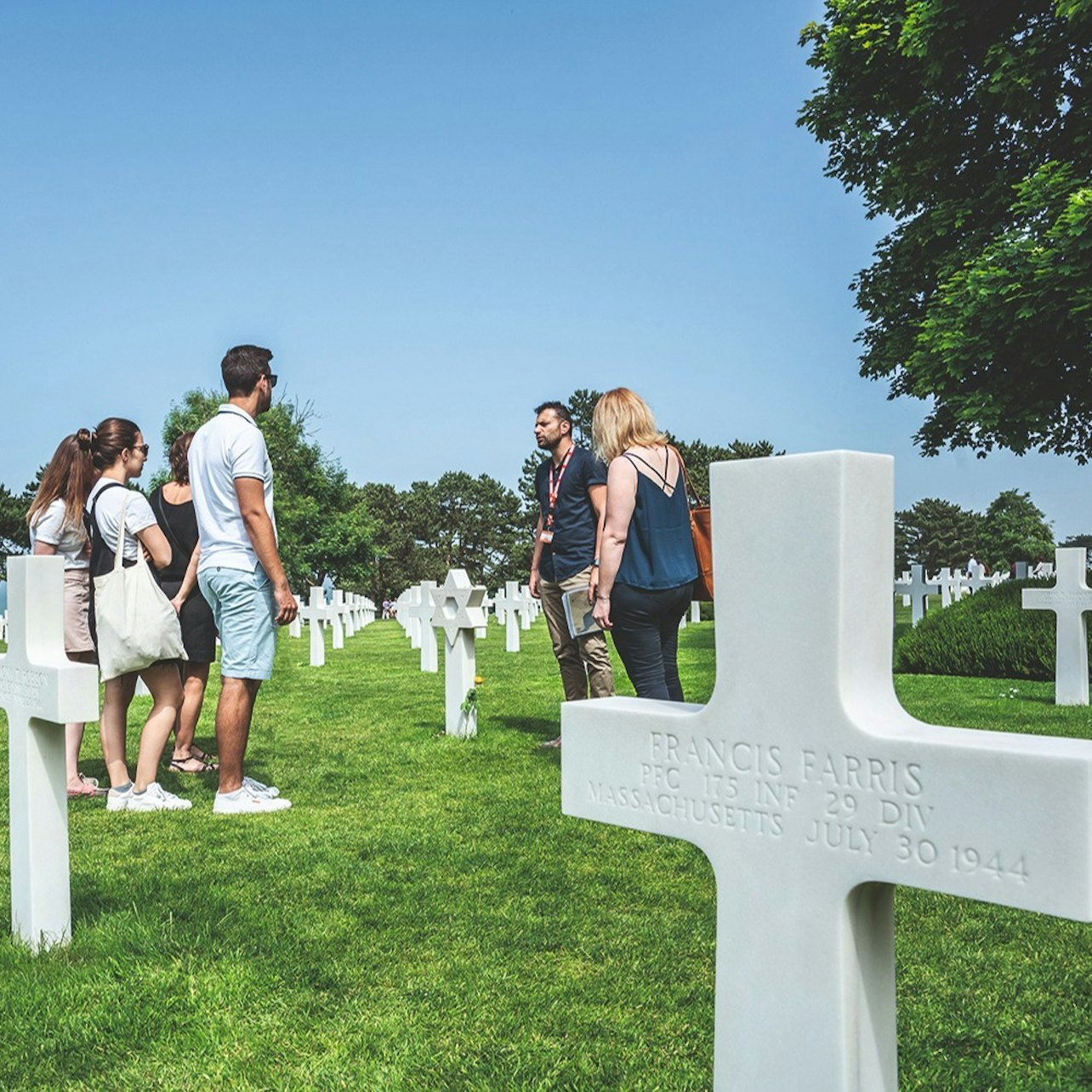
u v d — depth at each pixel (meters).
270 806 5.42
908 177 18.56
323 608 15.49
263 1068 2.62
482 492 96.56
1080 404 16.81
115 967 3.18
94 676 3.19
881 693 1.91
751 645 1.98
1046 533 82.12
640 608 5.36
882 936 1.93
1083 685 9.03
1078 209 14.17
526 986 3.12
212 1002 2.98
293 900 3.90
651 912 3.75
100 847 4.69
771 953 1.95
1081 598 9.02
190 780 6.35
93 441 5.96
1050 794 1.58
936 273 18.33
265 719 9.11
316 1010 2.96
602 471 6.65
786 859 1.92
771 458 1.92
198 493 5.42
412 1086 2.54
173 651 5.20
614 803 2.26
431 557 92.44
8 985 3.04
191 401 49.59
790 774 1.92
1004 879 1.63
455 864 4.35
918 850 1.73
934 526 97.56
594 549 6.70
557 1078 2.56
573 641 7.06
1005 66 16.02
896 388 20.27
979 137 17.95
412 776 6.28
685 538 5.46
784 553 1.91
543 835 4.78
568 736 2.35
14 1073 2.60
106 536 5.31
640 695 5.46
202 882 4.10
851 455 1.83
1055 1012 2.89
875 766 1.79
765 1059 1.97
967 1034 2.76
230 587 5.32
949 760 1.69
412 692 10.88
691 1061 2.64
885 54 17.89
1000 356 16.19
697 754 2.09
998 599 12.73
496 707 9.26
